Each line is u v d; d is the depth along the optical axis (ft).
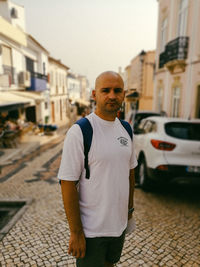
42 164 20.57
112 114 3.90
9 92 31.68
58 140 36.32
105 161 3.72
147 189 13.73
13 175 17.06
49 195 12.85
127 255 7.42
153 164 12.03
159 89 42.32
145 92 60.95
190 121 12.66
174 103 33.63
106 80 3.70
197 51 25.30
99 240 3.96
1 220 10.30
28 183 15.12
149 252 7.61
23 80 33.19
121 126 4.35
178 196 12.98
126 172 4.09
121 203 4.08
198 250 7.77
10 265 6.95
